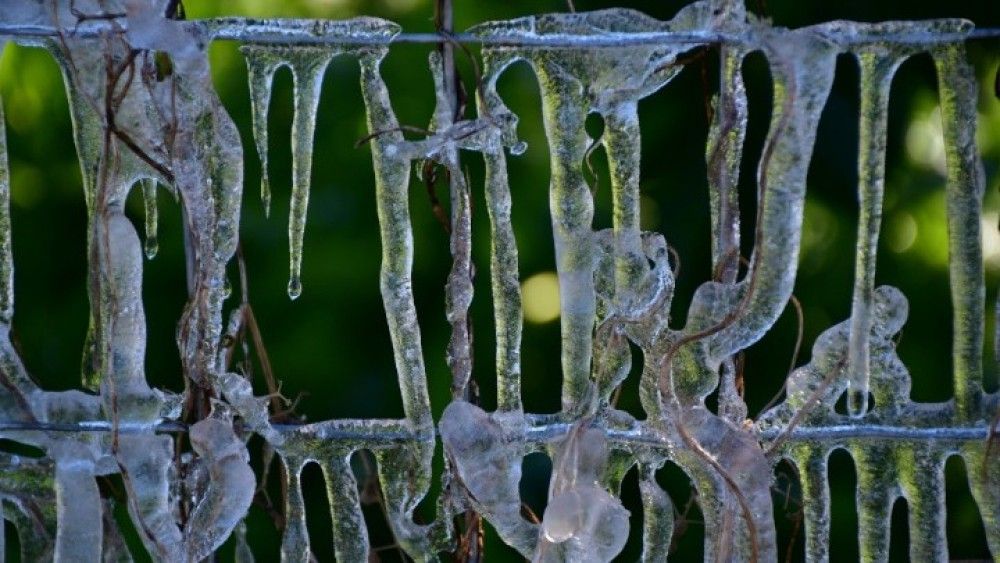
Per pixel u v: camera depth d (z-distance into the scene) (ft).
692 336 5.93
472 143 5.97
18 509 6.05
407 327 5.99
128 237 5.95
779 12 7.20
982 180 5.96
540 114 7.46
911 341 7.46
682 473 7.26
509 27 5.92
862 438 6.01
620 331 6.00
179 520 6.04
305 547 6.02
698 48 6.07
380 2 7.54
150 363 7.58
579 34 5.92
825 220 7.38
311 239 7.50
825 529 6.02
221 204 5.97
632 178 5.98
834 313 7.38
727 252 5.97
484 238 7.44
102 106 5.93
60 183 7.82
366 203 7.51
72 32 5.87
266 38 5.90
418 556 6.06
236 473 5.96
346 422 6.01
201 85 5.92
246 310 6.11
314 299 7.51
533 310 7.51
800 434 6.01
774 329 7.39
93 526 5.99
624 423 6.03
